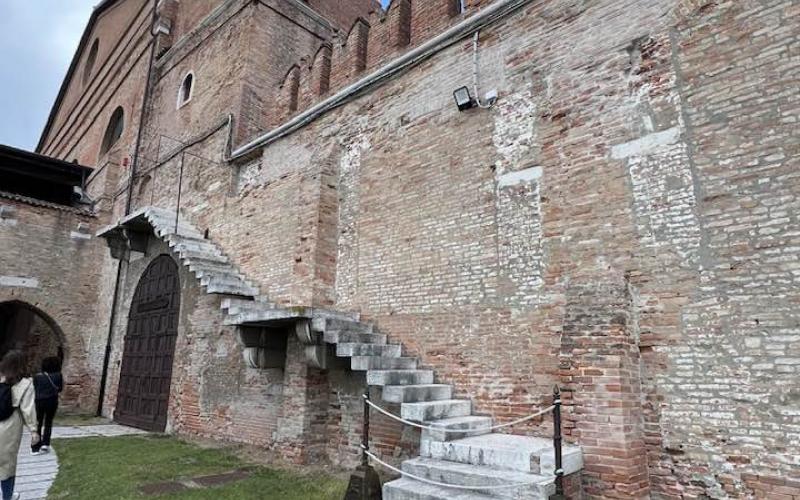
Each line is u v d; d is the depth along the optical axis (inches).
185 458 313.6
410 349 280.5
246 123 454.3
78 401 599.2
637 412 192.1
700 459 180.4
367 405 227.0
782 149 180.4
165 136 575.5
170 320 466.6
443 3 314.5
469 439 218.4
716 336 183.6
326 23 540.7
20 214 590.6
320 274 330.3
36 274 592.7
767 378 171.5
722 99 196.7
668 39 215.2
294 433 305.0
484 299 254.2
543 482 170.2
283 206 386.6
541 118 250.4
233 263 421.7
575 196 229.9
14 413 203.9
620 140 220.8
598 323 200.4
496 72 275.1
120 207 637.9
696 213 195.6
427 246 285.9
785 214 176.2
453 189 280.4
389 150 321.7
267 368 338.6
